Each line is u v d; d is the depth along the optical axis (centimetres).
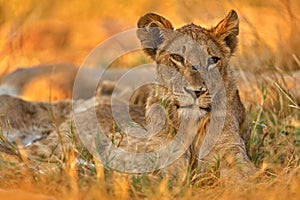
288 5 1645
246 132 1205
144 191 991
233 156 1108
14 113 1372
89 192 954
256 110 1302
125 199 967
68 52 2088
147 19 1142
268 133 1243
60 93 1595
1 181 1020
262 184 1028
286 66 1495
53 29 2180
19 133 1359
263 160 1162
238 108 1176
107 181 1011
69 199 942
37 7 2123
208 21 1625
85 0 2381
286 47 1516
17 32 1869
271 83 1405
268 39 1591
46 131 1355
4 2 1880
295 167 1091
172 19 1867
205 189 1035
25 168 1062
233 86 1142
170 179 1050
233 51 1159
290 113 1312
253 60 1466
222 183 1056
